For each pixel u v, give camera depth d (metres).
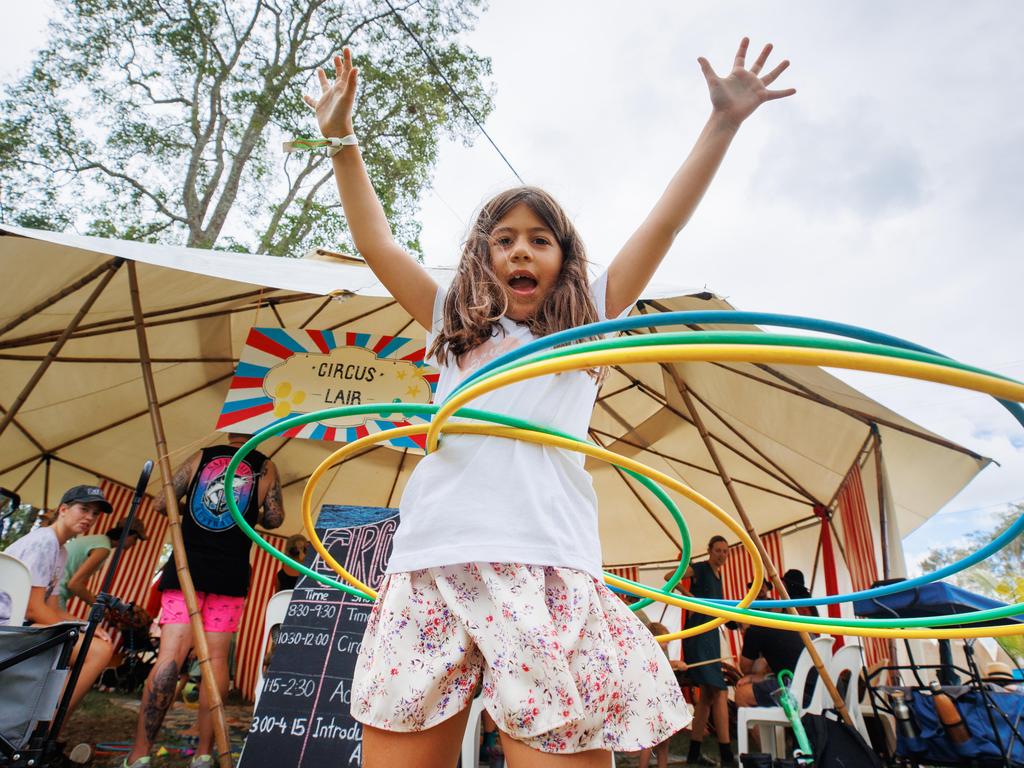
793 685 4.41
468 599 1.30
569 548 1.36
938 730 3.81
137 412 6.89
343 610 3.72
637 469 1.77
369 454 7.43
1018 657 6.20
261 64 14.97
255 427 5.06
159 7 14.30
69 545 5.19
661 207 1.81
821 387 5.18
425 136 15.24
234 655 7.40
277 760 3.20
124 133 14.67
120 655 5.99
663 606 8.30
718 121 1.84
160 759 3.92
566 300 1.72
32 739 2.60
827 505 6.77
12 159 14.23
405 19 14.95
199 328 6.03
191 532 3.87
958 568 2.03
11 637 2.64
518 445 1.49
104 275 4.72
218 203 14.47
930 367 1.09
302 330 5.40
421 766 1.25
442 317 1.82
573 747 1.17
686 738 6.43
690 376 5.89
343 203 1.98
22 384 6.16
